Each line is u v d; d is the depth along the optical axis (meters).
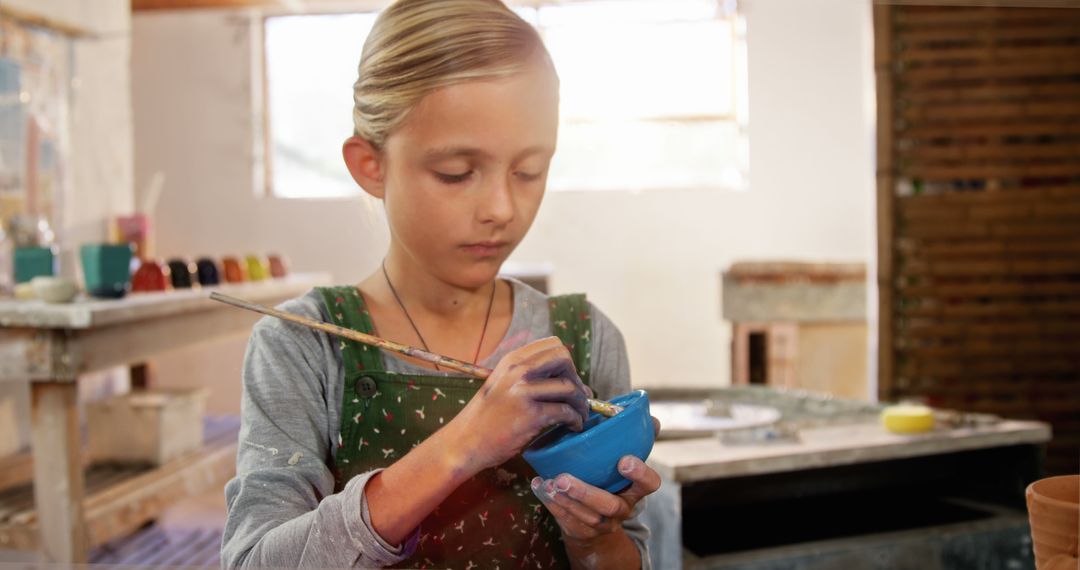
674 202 4.25
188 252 4.37
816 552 1.35
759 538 1.42
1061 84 2.50
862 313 3.25
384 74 0.76
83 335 2.06
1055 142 2.52
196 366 4.26
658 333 4.33
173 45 4.31
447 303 0.90
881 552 1.38
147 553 2.53
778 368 3.24
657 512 1.35
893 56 2.53
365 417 0.85
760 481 1.55
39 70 3.03
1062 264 2.54
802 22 4.07
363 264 4.32
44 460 2.08
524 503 0.87
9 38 2.89
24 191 2.95
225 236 4.36
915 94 2.53
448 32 0.74
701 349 4.31
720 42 4.09
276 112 4.30
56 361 2.03
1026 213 2.54
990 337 2.56
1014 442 1.47
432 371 0.87
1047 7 2.48
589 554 0.83
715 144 4.23
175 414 2.70
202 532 2.76
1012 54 2.50
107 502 2.28
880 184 2.56
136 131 4.35
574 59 4.00
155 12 4.29
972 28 2.50
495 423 0.68
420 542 0.85
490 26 0.74
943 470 1.62
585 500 0.71
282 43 4.25
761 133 4.15
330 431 0.86
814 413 1.82
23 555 2.09
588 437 0.71
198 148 4.35
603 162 4.27
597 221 4.30
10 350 2.03
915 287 2.57
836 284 3.25
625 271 4.31
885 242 2.57
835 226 4.19
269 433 0.81
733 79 4.12
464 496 0.86
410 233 0.80
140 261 2.76
